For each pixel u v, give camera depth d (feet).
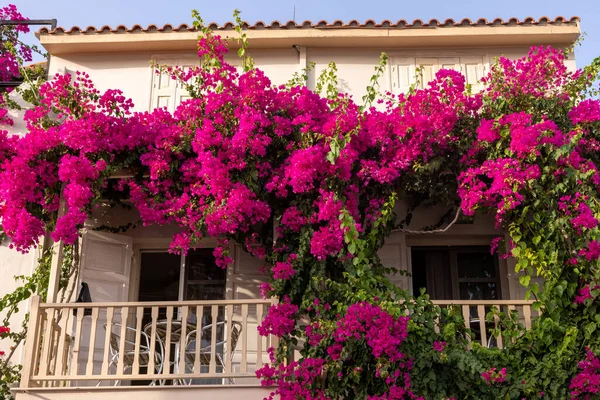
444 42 32.91
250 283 30.53
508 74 27.89
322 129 26.58
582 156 27.17
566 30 32.19
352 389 23.58
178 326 28.04
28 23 33.06
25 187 26.37
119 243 30.58
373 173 26.58
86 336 28.66
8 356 29.37
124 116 28.55
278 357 24.45
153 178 26.73
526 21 32.50
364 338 23.07
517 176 24.95
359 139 26.91
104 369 25.08
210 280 31.48
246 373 24.63
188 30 32.89
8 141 27.30
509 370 23.72
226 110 27.09
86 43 32.73
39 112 27.68
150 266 31.81
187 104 27.76
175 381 27.43
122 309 25.76
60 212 26.76
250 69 28.32
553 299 24.29
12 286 30.58
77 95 27.27
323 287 25.43
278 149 27.12
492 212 27.66
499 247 29.68
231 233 27.43
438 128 26.66
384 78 32.86
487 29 32.35
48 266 29.53
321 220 26.02
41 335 26.27
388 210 26.76
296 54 33.42
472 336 24.20
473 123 27.53
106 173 26.50
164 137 27.04
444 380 23.04
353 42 32.89
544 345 24.06
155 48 33.37
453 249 31.35
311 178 25.38
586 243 24.30
